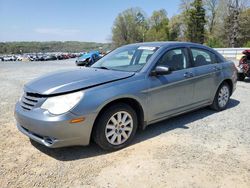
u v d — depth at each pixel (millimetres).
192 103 5090
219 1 58312
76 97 3475
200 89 5207
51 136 3400
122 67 4598
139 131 4648
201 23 59375
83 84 3666
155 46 4805
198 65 5246
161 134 4504
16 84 10219
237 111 5965
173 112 4699
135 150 3887
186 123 5082
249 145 4086
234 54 30578
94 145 4051
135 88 3984
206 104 5539
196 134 4512
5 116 5523
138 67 4395
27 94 3797
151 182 3053
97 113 3576
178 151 3844
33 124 3486
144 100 4125
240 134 4535
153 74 4289
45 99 3520
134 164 3467
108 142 3771
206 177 3150
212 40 53094
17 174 3229
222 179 3111
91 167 3404
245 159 3621
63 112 3379
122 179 3123
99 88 3674
